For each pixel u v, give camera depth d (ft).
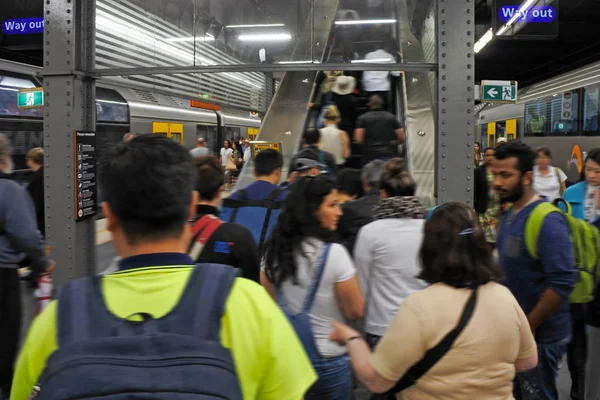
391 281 9.31
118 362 3.34
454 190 14.28
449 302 5.92
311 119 30.48
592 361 11.06
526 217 8.93
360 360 6.44
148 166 3.87
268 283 8.55
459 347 5.79
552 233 8.57
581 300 9.71
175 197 3.91
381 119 22.63
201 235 8.78
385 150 22.47
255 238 11.19
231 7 18.54
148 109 46.57
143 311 3.65
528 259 8.89
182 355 3.40
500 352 5.87
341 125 29.43
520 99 58.49
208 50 18.22
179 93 22.65
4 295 11.14
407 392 6.09
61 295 3.79
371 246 9.48
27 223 11.21
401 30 25.29
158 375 3.31
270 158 11.86
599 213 12.32
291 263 8.21
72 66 15.44
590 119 40.57
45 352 3.66
